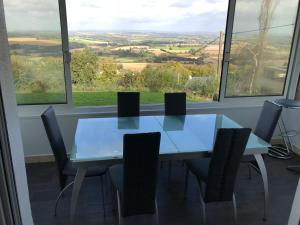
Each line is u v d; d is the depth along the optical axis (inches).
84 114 126.6
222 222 90.1
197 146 85.3
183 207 97.2
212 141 89.6
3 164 29.0
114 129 98.8
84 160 74.9
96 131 96.5
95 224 87.8
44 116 81.7
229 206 98.3
